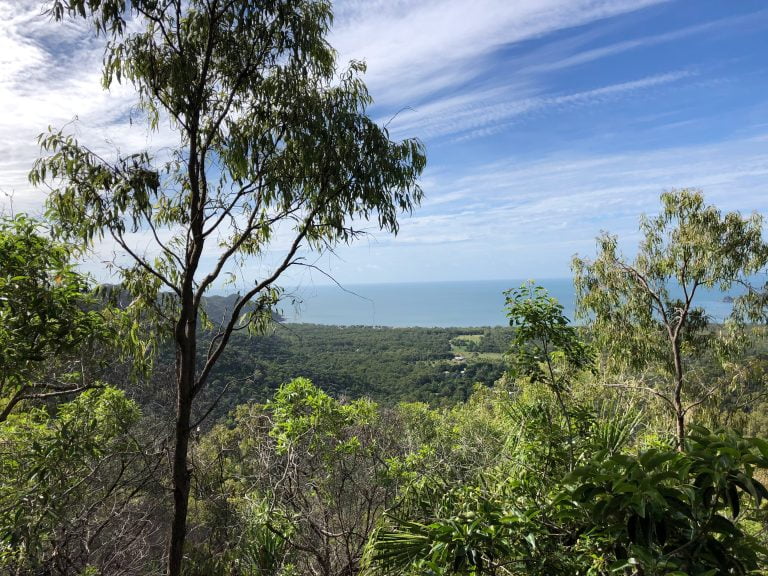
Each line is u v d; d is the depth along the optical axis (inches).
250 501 227.1
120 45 177.8
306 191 197.2
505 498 124.4
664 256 337.4
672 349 337.7
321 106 190.2
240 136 192.2
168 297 201.0
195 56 184.5
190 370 183.2
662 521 68.0
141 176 169.6
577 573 99.4
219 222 187.8
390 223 200.8
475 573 101.1
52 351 137.6
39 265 130.5
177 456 178.9
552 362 166.1
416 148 200.8
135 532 246.8
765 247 304.3
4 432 165.2
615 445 137.0
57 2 154.4
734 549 70.2
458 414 415.5
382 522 134.5
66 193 163.2
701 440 66.9
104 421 205.6
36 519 152.5
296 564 221.5
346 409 265.3
